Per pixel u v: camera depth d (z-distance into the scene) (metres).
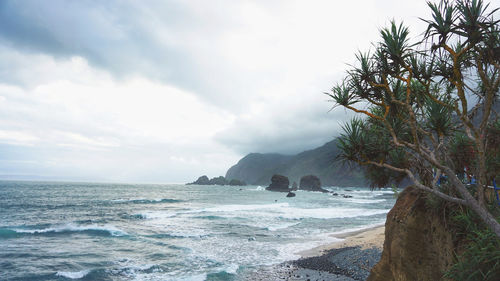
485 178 3.53
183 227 27.92
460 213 3.53
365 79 3.41
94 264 14.94
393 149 4.07
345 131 3.88
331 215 38.59
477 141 2.84
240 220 33.31
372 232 22.88
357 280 12.01
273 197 95.25
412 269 4.22
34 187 120.62
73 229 25.78
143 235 23.34
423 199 4.33
